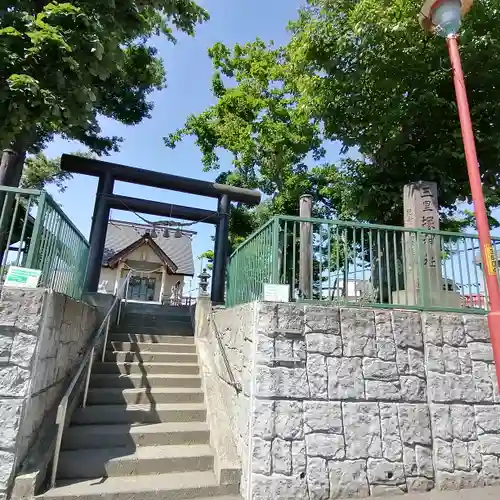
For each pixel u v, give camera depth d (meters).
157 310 9.07
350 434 3.71
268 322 3.77
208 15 7.61
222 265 8.95
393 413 3.89
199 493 3.54
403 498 3.61
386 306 4.39
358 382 3.87
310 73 7.97
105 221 8.17
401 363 4.07
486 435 4.09
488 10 6.11
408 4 6.12
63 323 4.05
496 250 4.84
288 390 3.65
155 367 5.94
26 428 3.21
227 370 4.63
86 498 3.26
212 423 4.51
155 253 19.95
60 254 4.48
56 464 3.42
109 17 5.50
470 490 3.82
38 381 3.33
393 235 4.76
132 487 3.46
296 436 3.56
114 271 19.41
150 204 8.77
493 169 7.51
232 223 14.84
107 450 4.07
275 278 4.13
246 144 14.23
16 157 4.35
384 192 7.52
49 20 4.86
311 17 8.88
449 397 4.10
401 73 7.00
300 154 14.76
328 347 3.88
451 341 4.29
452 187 7.32
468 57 6.49
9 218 3.97
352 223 4.55
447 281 4.76
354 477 3.60
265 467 3.41
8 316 3.21
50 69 4.76
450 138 7.39
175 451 4.15
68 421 4.33
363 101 7.48
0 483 2.96
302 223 4.41
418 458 3.83
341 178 9.60
